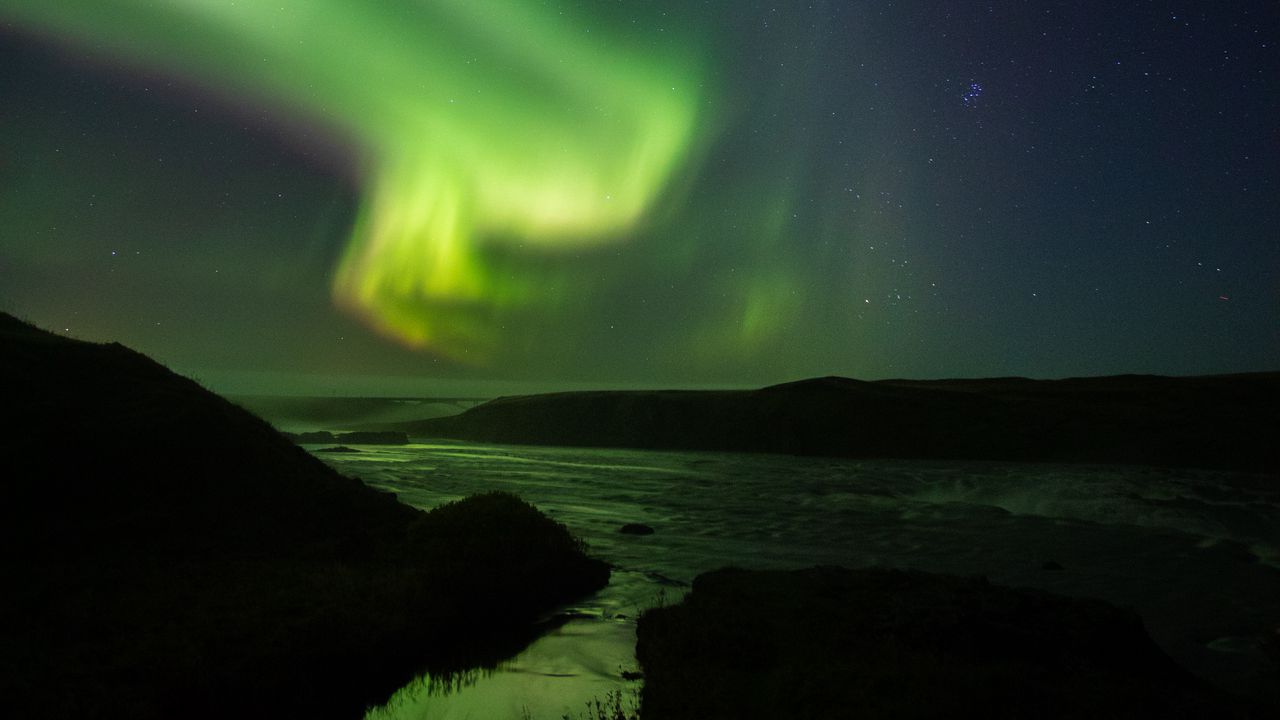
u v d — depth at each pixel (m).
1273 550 13.43
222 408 12.58
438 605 8.36
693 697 5.25
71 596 7.58
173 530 9.66
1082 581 11.08
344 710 6.34
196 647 6.43
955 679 5.11
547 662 7.42
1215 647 7.70
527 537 10.33
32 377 10.96
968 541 14.59
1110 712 4.64
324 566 9.34
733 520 17.42
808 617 6.80
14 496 9.05
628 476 28.50
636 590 10.41
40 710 5.11
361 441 52.09
